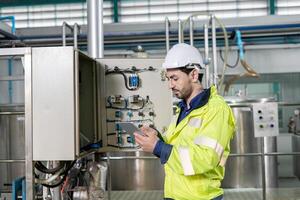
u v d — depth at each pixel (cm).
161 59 237
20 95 437
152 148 134
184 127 138
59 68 172
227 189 350
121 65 236
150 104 236
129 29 415
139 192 354
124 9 481
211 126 130
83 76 227
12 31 397
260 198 310
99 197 212
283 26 386
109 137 235
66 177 202
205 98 136
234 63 461
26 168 171
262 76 470
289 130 450
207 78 314
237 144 351
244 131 350
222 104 135
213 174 137
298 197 311
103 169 223
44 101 172
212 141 127
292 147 453
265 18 407
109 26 416
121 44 425
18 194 182
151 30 409
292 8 463
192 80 138
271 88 470
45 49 172
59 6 490
